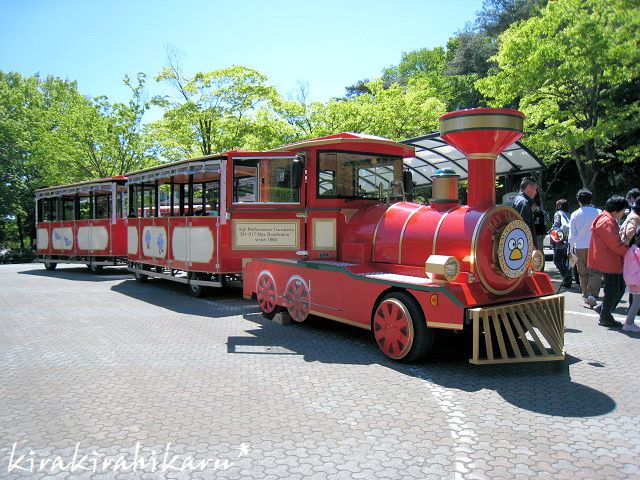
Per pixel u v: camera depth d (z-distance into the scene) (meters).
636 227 6.44
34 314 8.58
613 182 22.47
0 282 13.59
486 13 35.81
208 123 19.94
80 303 9.73
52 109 26.33
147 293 11.08
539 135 14.66
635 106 14.21
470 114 5.41
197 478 3.12
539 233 8.27
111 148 23.34
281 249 7.09
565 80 13.87
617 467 3.21
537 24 13.79
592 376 4.94
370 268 6.20
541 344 5.23
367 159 7.16
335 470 3.19
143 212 12.65
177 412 4.16
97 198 15.85
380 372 5.17
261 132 19.61
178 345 6.34
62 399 4.48
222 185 9.35
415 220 5.94
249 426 3.87
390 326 5.52
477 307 5.03
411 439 3.62
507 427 3.81
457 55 31.53
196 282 10.16
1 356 5.90
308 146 6.89
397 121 18.28
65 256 16.89
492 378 4.94
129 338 6.74
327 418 4.01
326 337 6.69
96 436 3.72
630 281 6.45
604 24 13.34
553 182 23.59
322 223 6.84
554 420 3.93
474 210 5.47
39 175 30.22
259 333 6.95
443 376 5.02
